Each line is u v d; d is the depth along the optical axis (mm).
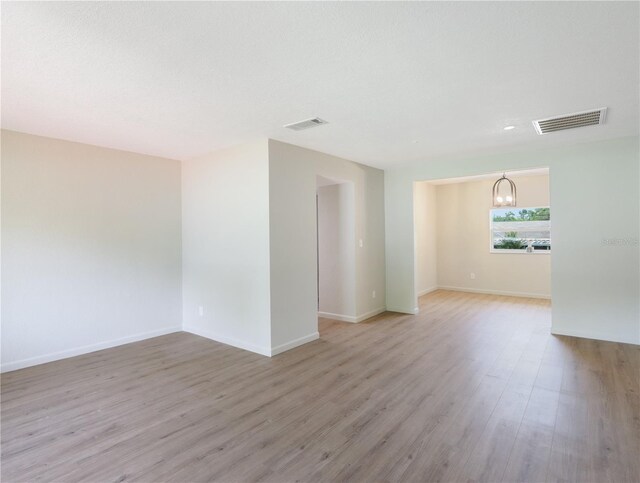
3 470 2113
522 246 7594
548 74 2459
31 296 3818
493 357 3912
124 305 4566
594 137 4121
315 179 4668
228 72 2391
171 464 2160
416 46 2084
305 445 2338
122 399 3014
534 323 5328
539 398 2943
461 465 2121
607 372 3449
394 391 3113
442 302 6965
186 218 5105
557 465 2105
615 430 2459
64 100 2859
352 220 5465
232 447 2324
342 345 4387
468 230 8180
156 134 3832
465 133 3873
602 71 2416
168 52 2125
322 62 2266
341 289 5617
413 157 5117
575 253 4531
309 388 3193
